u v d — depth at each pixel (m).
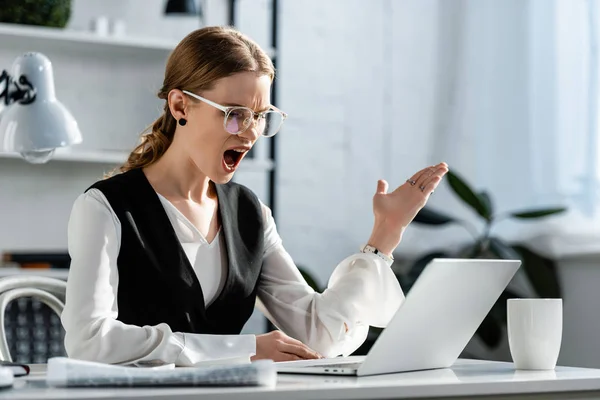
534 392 1.45
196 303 2.18
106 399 1.15
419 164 5.31
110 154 4.23
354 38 5.23
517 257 4.57
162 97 2.24
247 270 2.33
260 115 2.11
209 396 1.20
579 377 1.52
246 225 2.38
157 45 4.34
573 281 4.52
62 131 2.14
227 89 2.08
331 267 5.10
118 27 4.38
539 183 4.77
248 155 4.67
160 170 2.25
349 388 1.28
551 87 4.71
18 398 1.17
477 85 5.15
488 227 4.70
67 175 4.44
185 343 1.79
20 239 4.36
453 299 1.61
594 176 4.48
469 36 5.20
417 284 1.47
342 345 2.15
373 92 5.25
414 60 5.32
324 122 5.14
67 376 1.31
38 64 2.15
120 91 4.55
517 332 1.72
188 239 2.23
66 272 4.06
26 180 4.38
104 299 1.99
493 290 1.72
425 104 5.34
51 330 4.03
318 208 5.09
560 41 4.66
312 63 5.12
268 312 2.40
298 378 1.49
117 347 1.82
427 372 1.64
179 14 4.41
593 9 4.49
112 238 2.08
